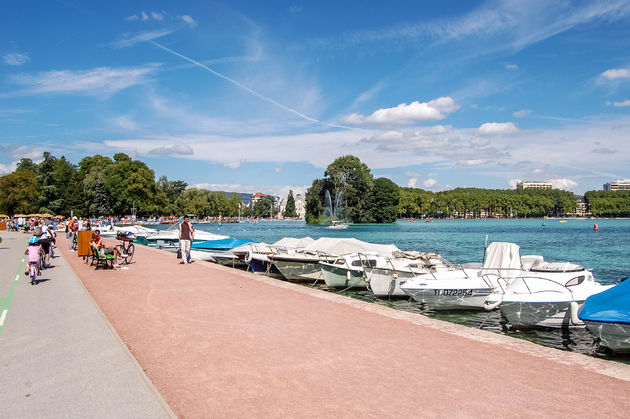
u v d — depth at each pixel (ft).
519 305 44.88
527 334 45.14
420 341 25.46
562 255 134.62
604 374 20.36
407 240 210.18
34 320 30.42
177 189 572.10
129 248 77.66
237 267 90.17
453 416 15.98
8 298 39.04
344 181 355.97
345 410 16.40
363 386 18.76
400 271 63.46
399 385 18.89
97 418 15.53
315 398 17.49
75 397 17.34
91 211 345.31
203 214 506.48
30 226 209.36
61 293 41.57
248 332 27.37
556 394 18.04
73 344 24.57
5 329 27.94
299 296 39.65
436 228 367.25
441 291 53.26
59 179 350.02
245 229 369.91
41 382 18.97
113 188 331.77
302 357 22.61
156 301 37.42
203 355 22.90
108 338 25.77
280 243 87.04
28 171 318.24
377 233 278.05
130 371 20.24
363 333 27.14
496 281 54.24
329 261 72.59
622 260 119.34
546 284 46.47
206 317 31.42
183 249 69.87
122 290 43.19
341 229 328.29
